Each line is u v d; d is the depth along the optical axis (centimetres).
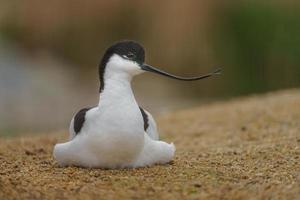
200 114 1353
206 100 2342
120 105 733
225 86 2455
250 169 777
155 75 2547
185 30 2625
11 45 2694
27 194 663
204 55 2545
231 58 2483
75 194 666
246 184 699
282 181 706
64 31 2770
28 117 2028
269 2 2534
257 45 2450
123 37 2727
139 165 765
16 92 2278
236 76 2448
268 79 2412
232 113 1312
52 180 718
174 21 2650
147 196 661
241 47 2483
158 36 2650
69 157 764
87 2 2795
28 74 2447
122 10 2758
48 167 795
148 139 763
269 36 2445
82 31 2761
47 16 2800
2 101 2178
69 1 2802
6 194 658
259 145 963
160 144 775
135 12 2738
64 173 743
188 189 680
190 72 2545
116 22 2755
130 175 732
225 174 748
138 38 2695
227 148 977
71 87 2403
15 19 2811
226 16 2583
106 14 2775
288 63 2398
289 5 2506
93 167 760
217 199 650
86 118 748
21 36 2761
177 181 710
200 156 900
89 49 2734
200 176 735
